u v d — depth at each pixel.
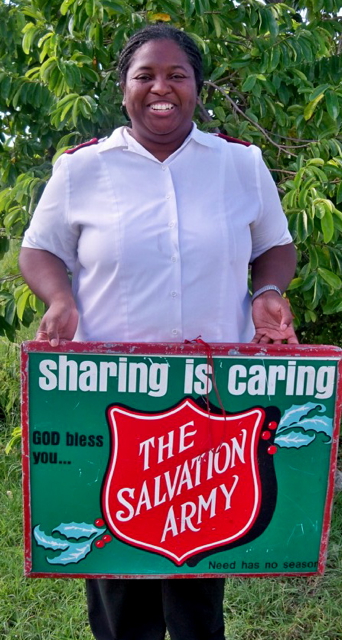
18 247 3.68
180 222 1.69
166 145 1.74
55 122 2.87
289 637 2.49
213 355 1.58
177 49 1.69
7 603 2.62
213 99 3.33
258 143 3.27
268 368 1.60
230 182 1.77
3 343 4.65
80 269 1.82
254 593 2.69
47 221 1.77
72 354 1.56
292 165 2.98
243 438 1.63
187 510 1.66
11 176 3.44
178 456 1.63
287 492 1.67
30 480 1.62
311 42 3.03
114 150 1.73
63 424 1.60
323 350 1.59
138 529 1.66
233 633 2.50
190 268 1.69
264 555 1.70
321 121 3.16
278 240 1.90
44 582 2.73
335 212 2.57
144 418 1.60
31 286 1.81
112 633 2.01
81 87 2.85
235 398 1.61
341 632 2.49
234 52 3.25
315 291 2.86
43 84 3.09
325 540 1.70
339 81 3.18
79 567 1.67
